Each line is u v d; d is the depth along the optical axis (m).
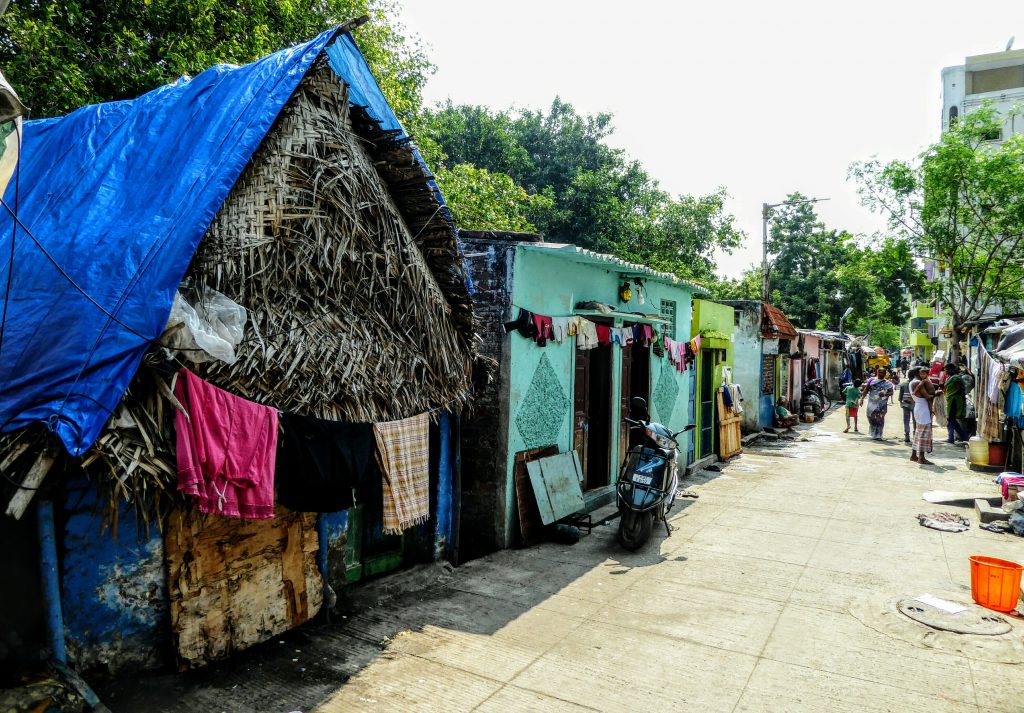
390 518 4.63
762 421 17.86
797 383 23.05
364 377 4.39
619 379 9.62
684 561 6.75
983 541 7.53
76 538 3.68
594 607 5.48
